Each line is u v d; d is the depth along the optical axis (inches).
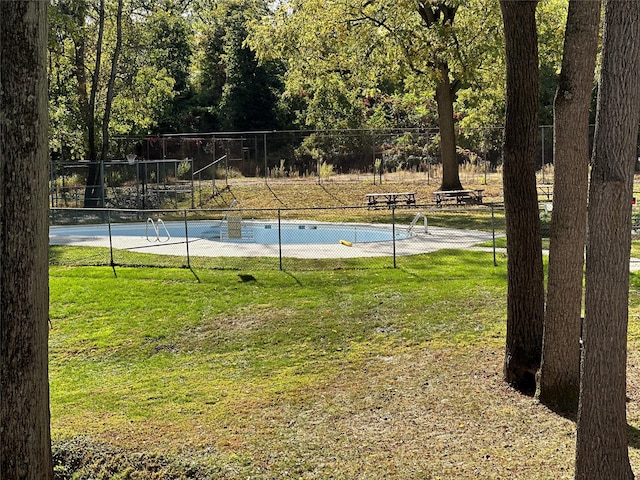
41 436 229.3
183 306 558.9
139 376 434.6
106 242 849.5
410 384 376.5
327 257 711.1
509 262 358.3
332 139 1836.9
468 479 259.3
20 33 211.8
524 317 354.6
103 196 1182.3
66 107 1440.7
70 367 459.5
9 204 217.5
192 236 932.0
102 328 523.8
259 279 623.2
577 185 303.0
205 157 1770.4
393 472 269.0
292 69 1241.4
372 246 783.7
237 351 468.8
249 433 320.2
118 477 288.8
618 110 201.2
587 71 288.7
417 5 1031.6
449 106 1200.2
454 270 629.9
